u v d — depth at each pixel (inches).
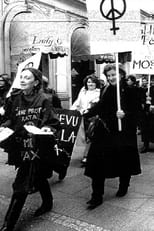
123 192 169.6
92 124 213.5
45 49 325.4
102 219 142.8
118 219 142.6
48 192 149.3
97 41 165.5
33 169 132.0
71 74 553.3
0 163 235.0
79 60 539.2
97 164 153.7
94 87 241.1
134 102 158.2
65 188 183.2
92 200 156.3
